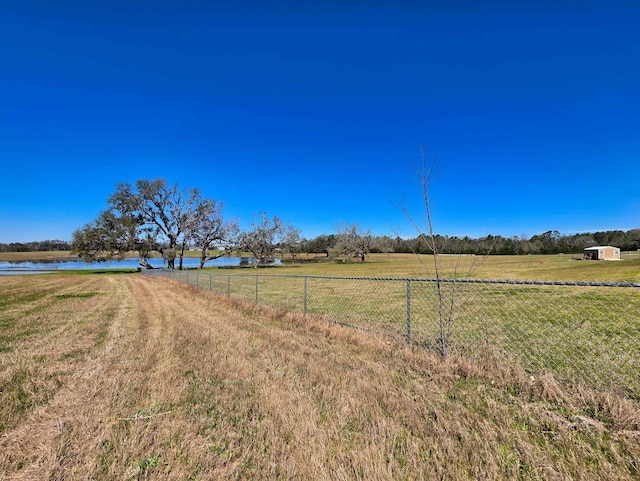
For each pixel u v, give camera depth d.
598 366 4.46
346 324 7.24
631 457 2.43
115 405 3.43
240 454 2.57
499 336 6.14
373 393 3.57
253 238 52.47
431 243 5.43
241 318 8.27
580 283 3.68
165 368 4.54
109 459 2.52
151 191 43.22
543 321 7.51
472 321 7.61
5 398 3.64
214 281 22.75
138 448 2.64
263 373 4.27
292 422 3.00
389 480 2.24
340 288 16.41
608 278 19.12
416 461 2.44
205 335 6.47
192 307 10.59
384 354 4.95
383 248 62.66
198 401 3.50
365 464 2.39
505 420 2.96
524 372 3.95
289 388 3.77
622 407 2.98
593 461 2.40
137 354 5.31
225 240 49.62
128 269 52.75
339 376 4.09
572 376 4.06
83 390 3.84
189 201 45.34
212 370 4.43
